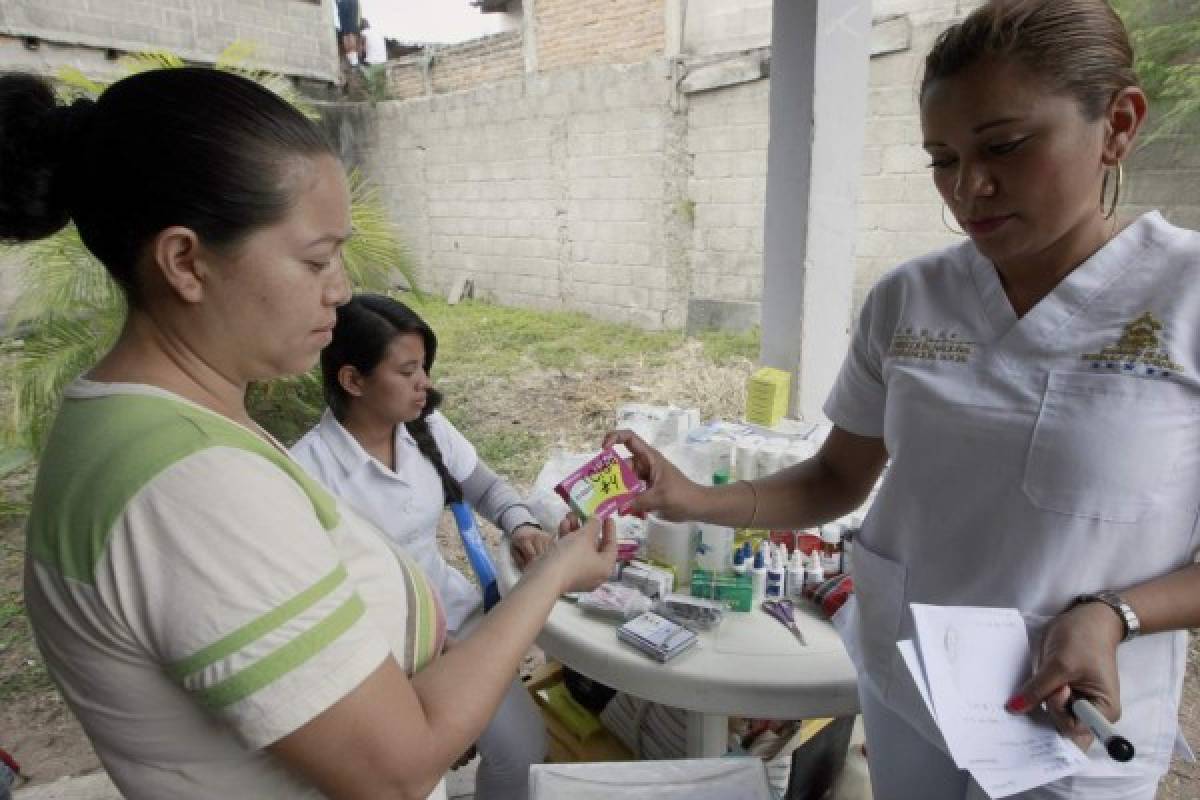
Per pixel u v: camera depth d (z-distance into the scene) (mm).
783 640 1278
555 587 807
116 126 566
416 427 1723
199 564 536
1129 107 739
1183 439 771
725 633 1298
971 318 892
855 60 2217
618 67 5949
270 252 597
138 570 539
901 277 985
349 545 694
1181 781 1828
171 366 628
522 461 3912
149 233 573
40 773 1975
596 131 6238
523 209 7000
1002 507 856
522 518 1769
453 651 708
